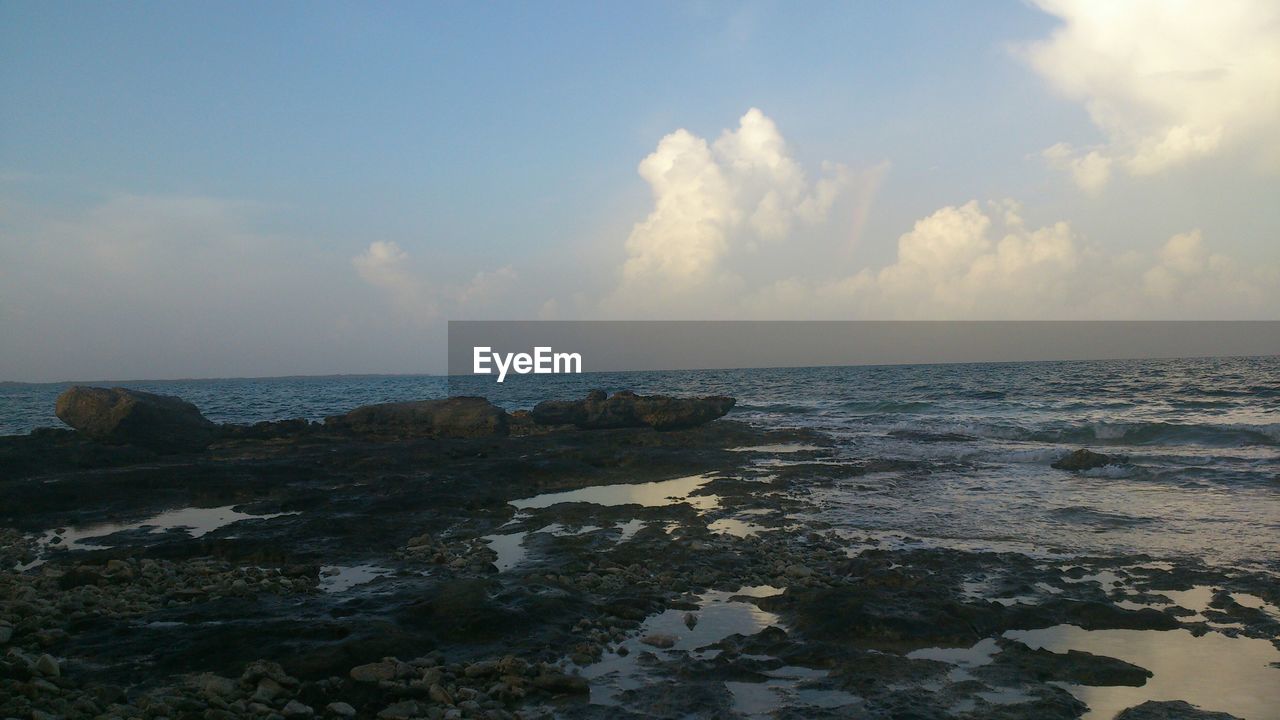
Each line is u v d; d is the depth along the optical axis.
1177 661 7.71
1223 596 9.58
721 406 32.69
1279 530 13.20
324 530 14.27
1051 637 8.44
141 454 24.72
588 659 7.85
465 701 6.73
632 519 15.39
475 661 7.77
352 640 7.83
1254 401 39.59
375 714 6.58
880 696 6.86
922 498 16.97
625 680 7.38
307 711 6.41
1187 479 17.98
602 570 11.38
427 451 24.69
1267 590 9.78
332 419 31.66
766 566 11.49
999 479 19.16
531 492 19.05
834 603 9.12
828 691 7.03
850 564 11.30
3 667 6.73
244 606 9.38
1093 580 10.52
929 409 42.03
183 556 12.84
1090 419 33.66
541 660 7.86
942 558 11.63
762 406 48.22
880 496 17.33
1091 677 7.27
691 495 18.11
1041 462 21.81
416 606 9.02
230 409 60.16
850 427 33.03
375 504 16.72
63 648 7.89
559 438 29.05
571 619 9.02
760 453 25.14
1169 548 12.19
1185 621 8.83
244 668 7.34
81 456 23.36
